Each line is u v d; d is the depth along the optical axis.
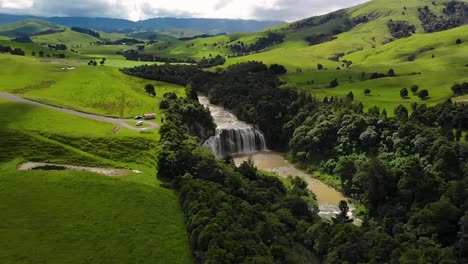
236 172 118.44
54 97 187.50
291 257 81.50
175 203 100.75
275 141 185.50
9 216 84.94
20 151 114.62
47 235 80.62
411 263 77.38
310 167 154.88
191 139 141.00
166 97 196.12
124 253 79.12
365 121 148.38
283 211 101.75
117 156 124.25
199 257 77.94
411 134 133.50
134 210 94.12
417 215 100.25
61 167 112.44
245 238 79.31
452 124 136.88
